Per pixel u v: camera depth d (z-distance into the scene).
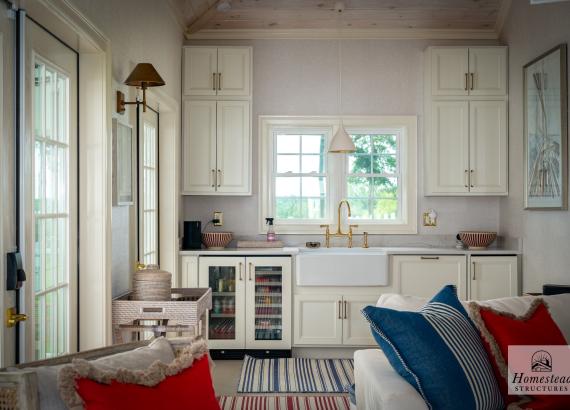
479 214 6.05
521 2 5.38
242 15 5.82
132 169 4.04
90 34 3.01
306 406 4.16
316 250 5.80
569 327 3.00
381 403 2.28
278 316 5.49
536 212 5.09
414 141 6.02
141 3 4.17
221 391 4.51
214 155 5.75
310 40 6.05
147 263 4.89
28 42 2.58
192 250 5.59
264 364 5.29
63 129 3.07
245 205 6.03
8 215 2.29
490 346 2.63
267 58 6.04
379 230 6.02
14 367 1.77
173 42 5.34
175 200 5.41
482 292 5.48
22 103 2.37
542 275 4.96
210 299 3.91
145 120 4.84
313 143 6.14
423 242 6.02
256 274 5.49
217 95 5.74
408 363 2.39
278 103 6.04
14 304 2.35
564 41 4.54
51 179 2.90
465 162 5.73
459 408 2.32
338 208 6.05
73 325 3.18
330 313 5.47
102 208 3.26
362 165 6.16
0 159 2.23
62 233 3.06
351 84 6.04
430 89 5.74
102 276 3.25
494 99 5.73
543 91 4.85
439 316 2.58
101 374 1.72
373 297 5.46
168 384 1.82
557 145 4.58
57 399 1.65
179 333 4.44
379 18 5.85
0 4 2.25
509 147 5.70
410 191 6.03
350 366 5.21
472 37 6.02
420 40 6.05
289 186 6.14
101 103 3.27
